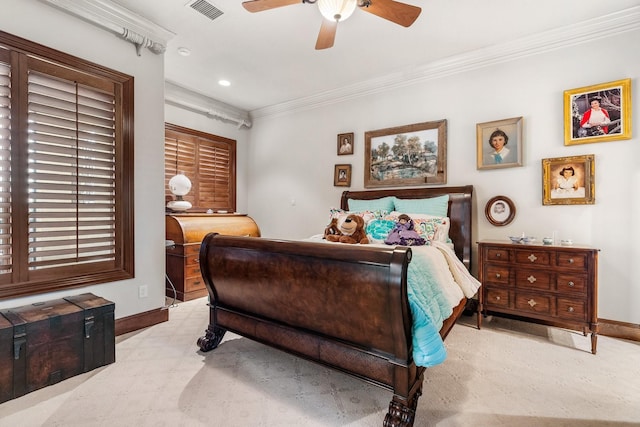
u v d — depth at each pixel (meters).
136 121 2.66
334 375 1.96
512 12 2.48
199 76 3.72
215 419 1.52
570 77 2.73
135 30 2.58
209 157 4.52
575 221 2.70
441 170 3.35
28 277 2.08
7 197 1.99
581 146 2.69
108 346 2.06
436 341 1.42
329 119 4.22
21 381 1.70
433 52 3.13
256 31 2.78
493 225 3.07
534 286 2.51
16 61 2.02
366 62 3.35
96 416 1.54
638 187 2.46
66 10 2.22
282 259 1.79
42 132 2.14
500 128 3.02
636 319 2.47
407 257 1.40
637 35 2.48
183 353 2.23
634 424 1.51
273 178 4.80
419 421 1.52
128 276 2.59
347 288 1.54
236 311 2.14
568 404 1.66
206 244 2.20
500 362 2.13
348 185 4.03
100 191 2.45
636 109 2.48
